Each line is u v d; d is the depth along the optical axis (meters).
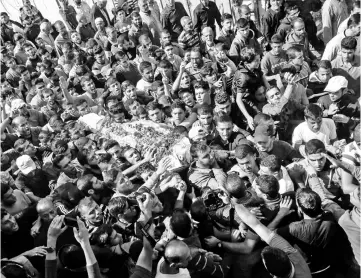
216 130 6.32
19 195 5.62
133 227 4.88
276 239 4.22
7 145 7.21
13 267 4.35
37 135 7.33
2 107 8.17
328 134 6.13
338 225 4.47
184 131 6.36
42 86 8.12
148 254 4.31
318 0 9.10
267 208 4.63
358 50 7.29
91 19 10.83
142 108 6.95
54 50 10.05
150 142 6.41
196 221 4.62
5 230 4.91
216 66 8.13
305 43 8.45
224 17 9.20
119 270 4.59
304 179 5.29
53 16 11.80
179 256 3.94
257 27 9.93
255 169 5.38
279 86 7.18
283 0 8.98
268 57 7.79
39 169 6.08
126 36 9.36
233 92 7.25
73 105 7.60
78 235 4.19
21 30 11.08
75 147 6.61
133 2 10.71
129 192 5.27
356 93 7.09
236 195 4.61
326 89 6.47
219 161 5.83
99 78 8.79
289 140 6.61
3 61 9.50
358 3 8.47
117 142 6.16
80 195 5.40
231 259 4.51
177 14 10.02
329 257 4.43
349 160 5.41
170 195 5.35
